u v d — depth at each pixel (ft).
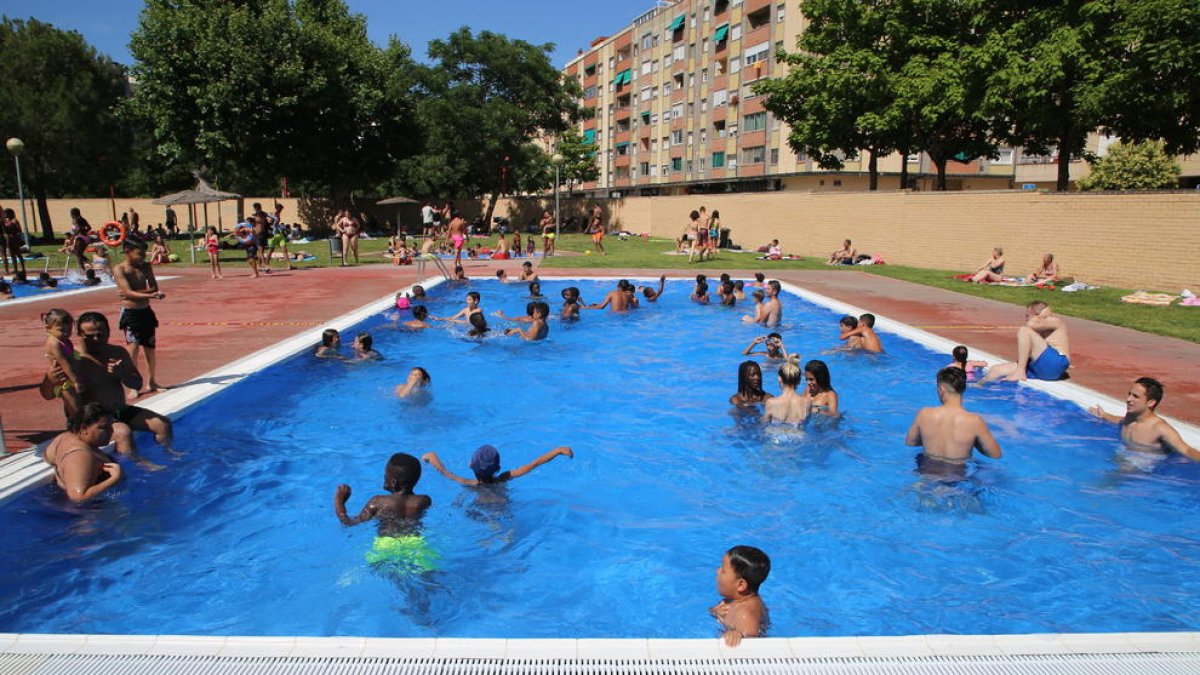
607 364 33.78
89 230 73.82
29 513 16.58
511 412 26.08
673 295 56.95
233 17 102.83
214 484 19.03
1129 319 42.83
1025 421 24.08
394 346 37.11
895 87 87.15
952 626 12.75
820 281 65.98
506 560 15.29
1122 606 13.35
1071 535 16.24
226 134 105.09
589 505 18.16
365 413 25.61
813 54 114.11
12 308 47.03
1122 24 62.44
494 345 37.78
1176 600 13.55
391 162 132.77
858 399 27.40
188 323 40.50
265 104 106.93
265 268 74.38
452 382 30.09
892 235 85.61
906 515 17.43
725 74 187.93
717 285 62.59
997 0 78.43
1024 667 9.41
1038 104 69.46
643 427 24.40
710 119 196.13
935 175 165.99
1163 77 60.49
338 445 22.30
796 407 23.27
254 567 14.85
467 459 21.31
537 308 39.19
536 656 9.61
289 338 35.42
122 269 24.18
